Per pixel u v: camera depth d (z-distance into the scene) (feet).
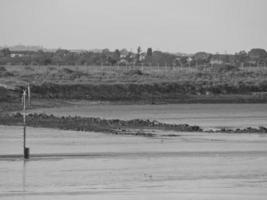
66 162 638.12
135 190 516.73
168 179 558.15
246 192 509.76
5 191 513.45
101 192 510.17
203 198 490.49
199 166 617.62
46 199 488.02
